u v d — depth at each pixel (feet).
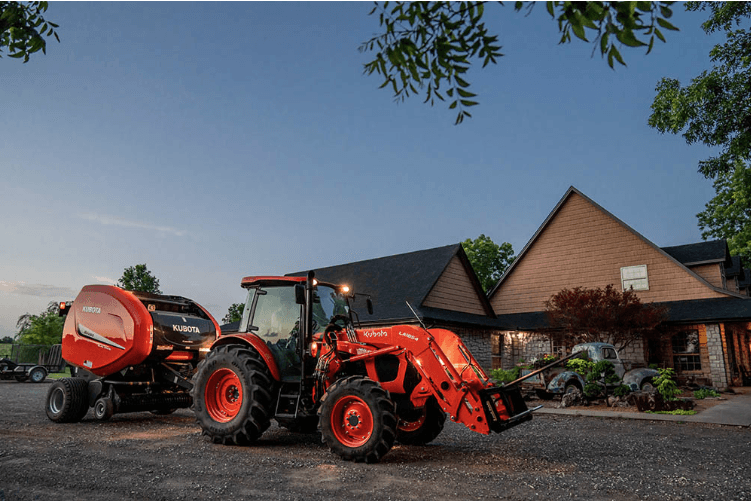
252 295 25.96
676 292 66.23
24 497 13.88
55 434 25.09
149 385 31.27
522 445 23.43
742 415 34.63
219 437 22.57
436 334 22.43
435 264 70.79
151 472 16.99
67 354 32.07
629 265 70.44
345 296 27.02
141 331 29.96
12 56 10.50
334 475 16.89
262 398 22.36
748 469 18.48
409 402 22.17
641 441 24.80
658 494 14.94
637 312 56.95
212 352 24.02
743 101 39.58
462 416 19.43
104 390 30.27
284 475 16.83
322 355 23.00
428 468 18.11
